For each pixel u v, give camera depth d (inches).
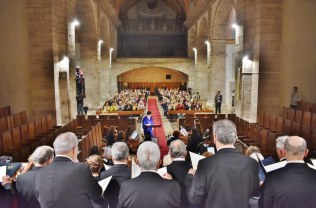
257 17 513.3
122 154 144.5
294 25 509.7
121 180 138.9
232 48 973.8
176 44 1638.8
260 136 388.5
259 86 517.3
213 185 114.8
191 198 119.6
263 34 508.7
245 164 116.3
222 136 120.0
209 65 971.3
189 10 1380.4
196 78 1223.5
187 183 137.2
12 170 183.8
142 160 117.3
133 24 1633.9
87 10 811.4
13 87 507.2
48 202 117.8
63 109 536.4
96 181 127.9
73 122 477.1
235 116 548.1
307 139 334.0
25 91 508.1
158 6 1622.8
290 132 375.9
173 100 906.1
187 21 1401.3
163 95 1176.8
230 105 986.1
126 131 506.6
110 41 1210.6
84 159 339.9
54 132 374.6
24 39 501.0
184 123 569.6
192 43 1432.1
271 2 504.7
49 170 122.0
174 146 155.6
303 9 508.4
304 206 109.9
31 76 505.0
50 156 151.5
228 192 113.2
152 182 114.1
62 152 125.8
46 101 509.0
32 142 338.6
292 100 513.0
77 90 644.7
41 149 150.9
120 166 143.6
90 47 892.6
